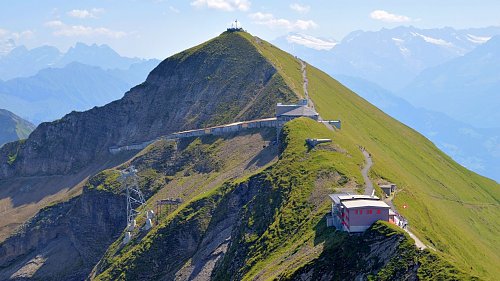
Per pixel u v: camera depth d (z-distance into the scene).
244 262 163.62
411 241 117.75
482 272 165.12
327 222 143.88
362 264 120.19
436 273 109.62
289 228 159.62
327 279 123.00
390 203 168.00
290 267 133.12
